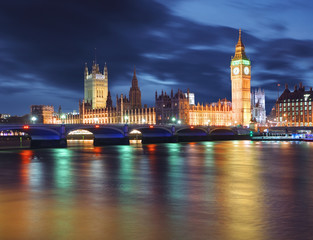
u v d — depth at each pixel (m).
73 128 178.00
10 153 141.25
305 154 127.19
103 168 89.12
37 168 89.81
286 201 50.06
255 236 35.62
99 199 52.03
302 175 75.44
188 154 130.62
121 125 199.00
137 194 55.41
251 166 91.62
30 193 56.69
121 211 45.16
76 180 69.62
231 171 82.19
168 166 92.50
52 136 175.38
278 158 112.62
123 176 74.94
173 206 47.47
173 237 35.56
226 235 35.97
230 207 46.72
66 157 121.44
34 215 43.72
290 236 35.56
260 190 58.28
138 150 154.75
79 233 37.00
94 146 191.75
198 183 65.44
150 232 37.06
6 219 42.12
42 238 35.81
